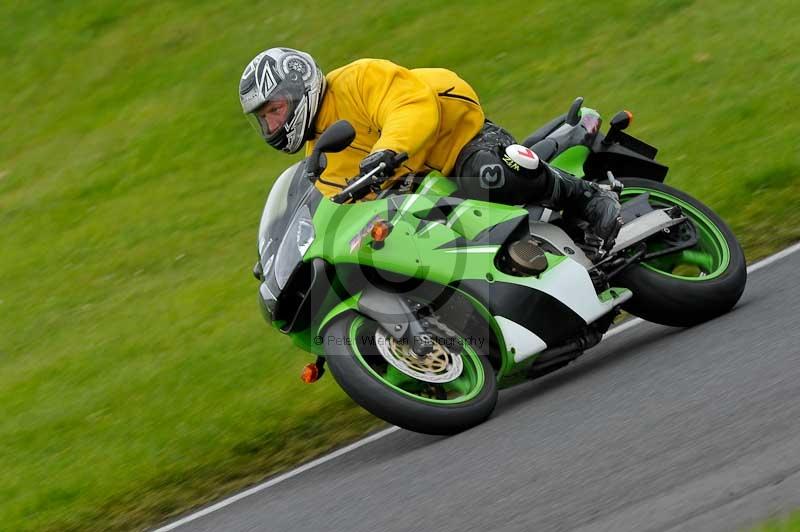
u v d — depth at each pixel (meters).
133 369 30.52
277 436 23.06
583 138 21.95
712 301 20.33
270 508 18.34
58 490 23.31
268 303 19.03
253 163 50.69
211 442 23.77
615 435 15.55
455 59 52.62
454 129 19.95
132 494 22.22
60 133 62.81
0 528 22.31
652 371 18.34
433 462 17.22
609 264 20.42
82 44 72.94
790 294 20.45
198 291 36.31
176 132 56.84
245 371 27.64
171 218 46.53
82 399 29.33
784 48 40.72
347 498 17.11
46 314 39.78
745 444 13.62
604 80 44.41
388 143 18.39
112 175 54.69
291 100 19.19
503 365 19.23
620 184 21.67
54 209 52.75
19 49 75.31
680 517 12.20
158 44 69.00
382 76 19.16
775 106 35.56
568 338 19.69
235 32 66.56
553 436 16.50
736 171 31.05
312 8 65.75
